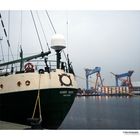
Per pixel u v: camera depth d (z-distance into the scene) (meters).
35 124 7.96
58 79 9.33
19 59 10.42
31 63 9.56
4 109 9.70
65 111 9.68
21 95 9.19
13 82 9.38
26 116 9.30
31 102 9.12
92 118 17.55
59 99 9.27
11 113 9.58
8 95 9.48
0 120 9.91
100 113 20.66
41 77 9.14
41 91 9.03
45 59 9.60
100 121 15.84
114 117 17.86
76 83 10.47
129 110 21.81
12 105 9.45
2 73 10.95
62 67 9.98
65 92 9.42
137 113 19.94
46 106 9.15
